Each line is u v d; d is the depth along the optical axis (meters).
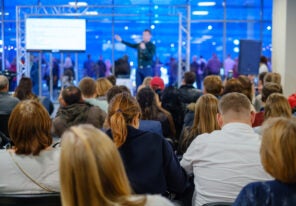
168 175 2.26
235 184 2.10
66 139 1.03
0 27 13.20
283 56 9.20
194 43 14.23
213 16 13.52
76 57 13.04
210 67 13.63
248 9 13.53
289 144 1.36
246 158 2.12
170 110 5.30
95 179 0.99
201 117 3.00
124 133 2.13
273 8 9.80
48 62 12.77
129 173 2.08
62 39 10.38
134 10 13.05
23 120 1.87
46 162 1.89
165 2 13.12
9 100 4.82
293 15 9.08
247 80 5.07
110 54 13.67
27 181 1.87
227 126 2.26
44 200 1.75
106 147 1.03
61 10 12.20
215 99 3.02
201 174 2.22
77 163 1.00
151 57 10.38
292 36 9.11
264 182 1.42
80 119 3.68
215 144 2.20
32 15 11.01
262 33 13.59
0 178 1.86
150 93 4.16
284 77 9.17
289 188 1.38
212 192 2.15
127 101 2.25
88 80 4.70
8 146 3.08
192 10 13.51
